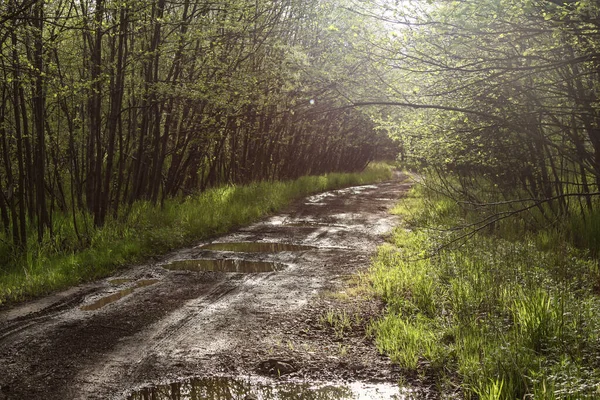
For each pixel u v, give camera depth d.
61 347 5.66
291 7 18.75
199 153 17.98
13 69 9.16
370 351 5.59
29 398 4.51
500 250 9.17
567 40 7.37
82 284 8.39
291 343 5.79
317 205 19.75
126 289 8.03
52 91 10.66
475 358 4.98
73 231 11.59
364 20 7.68
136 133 15.56
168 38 13.32
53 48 10.02
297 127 26.52
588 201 10.45
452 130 9.14
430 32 7.44
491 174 12.20
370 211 17.92
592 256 8.89
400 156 16.53
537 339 5.23
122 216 12.63
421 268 8.42
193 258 10.32
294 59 11.92
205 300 7.41
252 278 8.70
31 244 10.28
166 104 14.93
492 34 7.28
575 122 8.91
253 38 16.83
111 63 11.57
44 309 7.03
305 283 8.36
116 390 4.68
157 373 5.04
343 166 38.84
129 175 14.54
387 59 7.71
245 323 6.45
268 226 14.59
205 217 13.84
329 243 12.01
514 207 11.93
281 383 4.85
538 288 6.59
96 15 10.73
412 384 4.81
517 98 8.38
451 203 15.34
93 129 12.00
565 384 4.14
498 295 6.74
